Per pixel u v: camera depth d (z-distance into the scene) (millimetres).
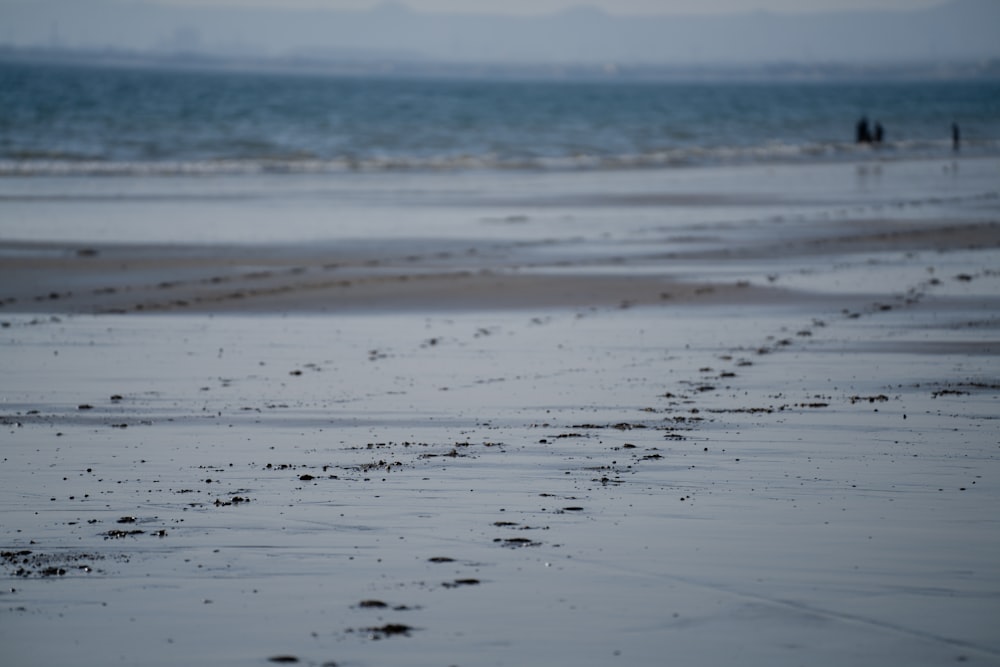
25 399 27125
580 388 28281
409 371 30453
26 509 18453
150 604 14211
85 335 35344
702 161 117438
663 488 19531
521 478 20234
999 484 19688
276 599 14352
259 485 19875
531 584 14852
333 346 33938
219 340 34781
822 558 15820
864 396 27125
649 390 28031
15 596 14484
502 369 30688
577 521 17594
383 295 43156
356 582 14953
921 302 41125
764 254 53875
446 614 13836
